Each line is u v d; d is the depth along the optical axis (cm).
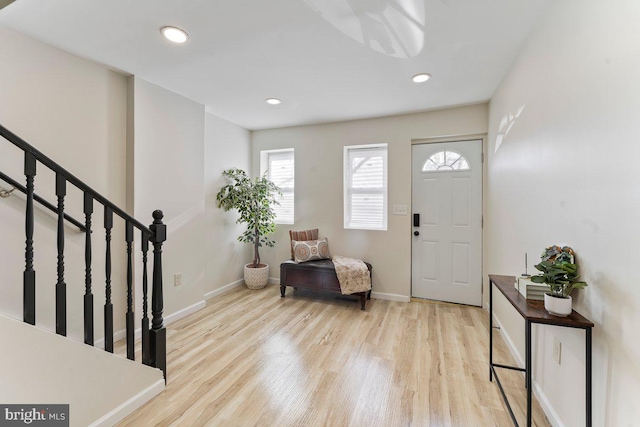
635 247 94
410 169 341
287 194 419
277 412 158
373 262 359
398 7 157
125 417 154
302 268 342
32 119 187
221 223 362
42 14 162
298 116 349
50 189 196
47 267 195
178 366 202
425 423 151
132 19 167
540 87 167
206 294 341
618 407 102
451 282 334
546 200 159
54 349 129
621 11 100
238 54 207
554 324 119
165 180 270
